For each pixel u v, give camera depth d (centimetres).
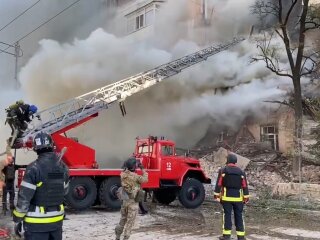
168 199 1261
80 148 1108
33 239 377
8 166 977
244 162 1731
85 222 905
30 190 371
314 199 1219
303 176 1523
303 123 1673
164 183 1160
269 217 975
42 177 378
